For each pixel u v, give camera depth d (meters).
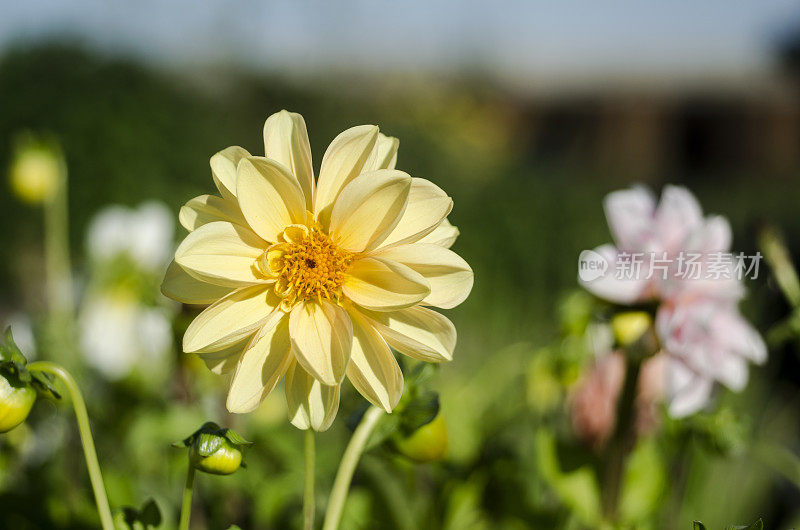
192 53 2.86
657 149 3.71
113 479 0.57
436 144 2.81
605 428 0.59
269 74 2.95
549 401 0.62
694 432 0.55
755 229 0.54
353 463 0.44
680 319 0.50
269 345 0.42
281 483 0.59
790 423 0.83
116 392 0.65
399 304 0.40
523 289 1.97
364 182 0.41
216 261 0.41
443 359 0.40
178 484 0.61
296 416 0.41
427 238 0.42
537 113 3.86
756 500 0.72
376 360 0.41
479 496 0.60
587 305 0.57
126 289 0.69
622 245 0.50
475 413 0.66
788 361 0.84
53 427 0.64
